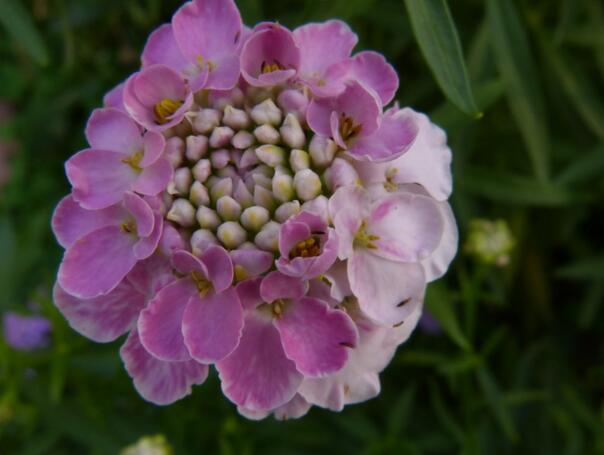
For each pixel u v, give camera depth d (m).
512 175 0.15
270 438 0.15
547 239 0.17
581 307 0.17
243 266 0.08
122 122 0.09
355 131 0.09
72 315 0.09
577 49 0.16
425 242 0.09
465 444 0.14
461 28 0.16
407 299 0.09
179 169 0.09
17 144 0.20
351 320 0.08
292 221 0.08
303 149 0.09
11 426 0.15
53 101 0.18
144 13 0.16
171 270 0.09
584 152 0.15
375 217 0.09
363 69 0.09
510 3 0.14
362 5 0.12
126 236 0.09
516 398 0.15
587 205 0.16
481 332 0.17
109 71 0.18
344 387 0.09
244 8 0.13
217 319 0.08
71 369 0.14
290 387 0.09
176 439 0.15
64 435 0.15
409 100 0.15
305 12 0.12
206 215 0.08
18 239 0.18
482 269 0.13
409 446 0.14
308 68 0.10
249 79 0.09
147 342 0.08
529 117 0.14
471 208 0.15
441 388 0.16
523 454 0.16
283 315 0.09
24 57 0.20
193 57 0.09
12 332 0.16
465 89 0.10
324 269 0.08
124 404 0.15
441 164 0.10
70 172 0.09
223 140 0.09
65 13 0.15
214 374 0.13
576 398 0.15
